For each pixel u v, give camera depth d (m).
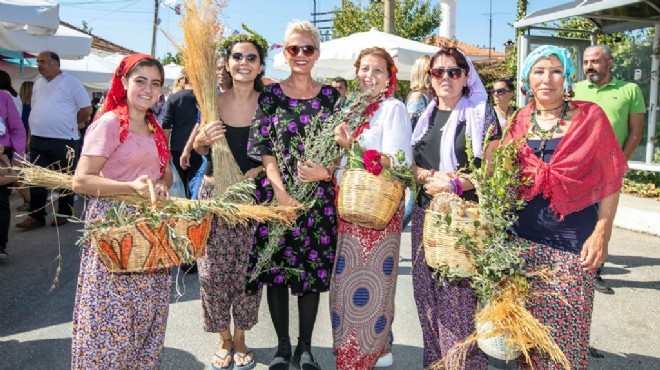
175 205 2.46
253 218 2.86
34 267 5.69
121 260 2.35
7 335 4.02
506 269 2.57
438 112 3.17
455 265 2.62
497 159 2.62
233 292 3.46
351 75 10.04
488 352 2.55
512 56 13.92
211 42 3.18
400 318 4.43
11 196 9.51
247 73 3.30
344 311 3.11
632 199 8.25
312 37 3.28
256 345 3.93
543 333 2.41
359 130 3.11
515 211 2.75
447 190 2.81
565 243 2.60
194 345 3.91
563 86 2.62
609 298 4.82
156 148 2.80
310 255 3.28
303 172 3.08
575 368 2.59
